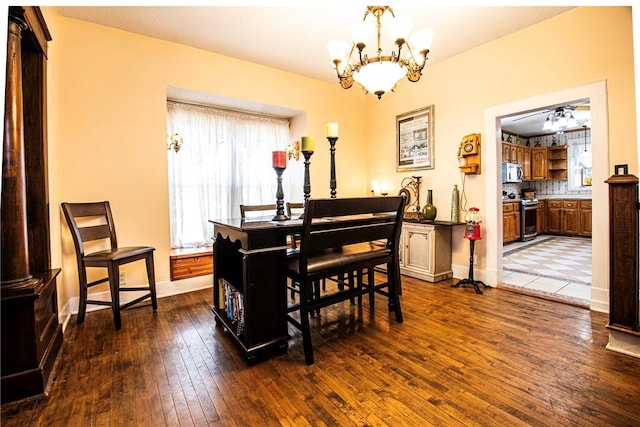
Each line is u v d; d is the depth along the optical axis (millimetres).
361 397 1421
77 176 2574
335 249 2293
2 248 1406
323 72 3830
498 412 1303
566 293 2857
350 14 2541
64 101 2512
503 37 2963
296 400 1406
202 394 1456
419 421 1260
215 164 3707
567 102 2594
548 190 7121
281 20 2631
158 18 2584
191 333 2129
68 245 2514
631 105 2252
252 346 1727
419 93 3814
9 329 1392
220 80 3297
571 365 1649
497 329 2111
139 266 2871
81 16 2527
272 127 4164
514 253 4887
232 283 1999
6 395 1368
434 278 3270
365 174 4652
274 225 1777
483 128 3164
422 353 1808
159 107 2947
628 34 2260
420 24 2713
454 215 3363
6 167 1417
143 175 2871
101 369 1672
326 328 2184
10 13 1435
